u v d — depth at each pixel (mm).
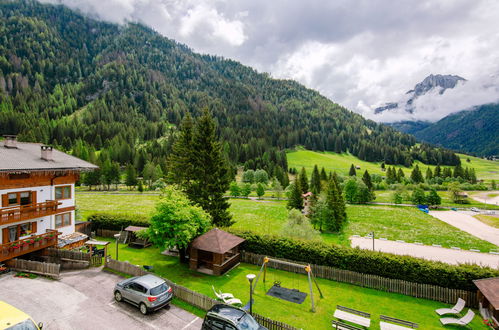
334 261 25844
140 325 16406
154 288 17812
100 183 115500
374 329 17688
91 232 38094
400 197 89875
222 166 37625
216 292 22078
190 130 44312
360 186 90812
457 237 49250
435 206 85625
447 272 21969
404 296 22484
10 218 24062
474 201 101562
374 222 61531
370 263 24484
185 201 28188
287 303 20812
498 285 18969
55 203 28641
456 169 159750
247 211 72500
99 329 15711
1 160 24969
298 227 35062
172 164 45531
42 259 27188
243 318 14633
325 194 56875
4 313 12070
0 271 22922
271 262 28172
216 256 25766
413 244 43656
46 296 19312
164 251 32062
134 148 170625
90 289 20781
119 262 24281
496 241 47344
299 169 190875
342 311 18875
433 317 19344
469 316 18547
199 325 16797
